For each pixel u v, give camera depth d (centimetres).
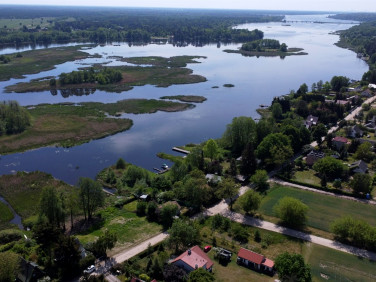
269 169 11012
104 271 6353
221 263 6656
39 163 11744
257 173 9812
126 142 13488
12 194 9700
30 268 6069
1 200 9475
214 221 7875
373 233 6975
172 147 13038
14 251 6881
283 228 7838
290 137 12169
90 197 8306
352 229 7125
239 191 9600
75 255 6344
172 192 9206
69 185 10119
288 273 5869
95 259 6675
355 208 8681
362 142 12519
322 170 10356
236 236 7512
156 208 8381
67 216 8544
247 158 10400
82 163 11769
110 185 10212
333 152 11994
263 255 6794
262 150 11181
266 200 9112
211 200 9075
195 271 5788
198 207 8700
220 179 9731
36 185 10144
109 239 6775
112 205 9088
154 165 11625
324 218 8212
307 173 10756
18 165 11575
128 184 10231
